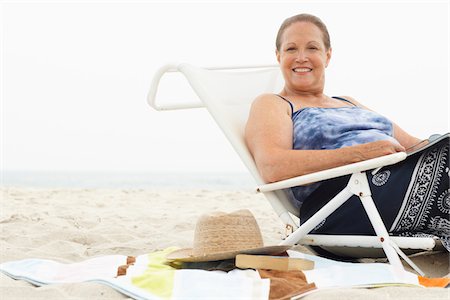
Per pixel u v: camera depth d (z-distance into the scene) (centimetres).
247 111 386
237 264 297
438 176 311
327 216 318
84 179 2975
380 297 253
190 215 658
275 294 262
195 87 366
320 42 371
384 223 324
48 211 683
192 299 260
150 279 281
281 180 332
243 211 333
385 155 308
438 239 316
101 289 285
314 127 344
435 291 267
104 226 547
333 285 275
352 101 395
